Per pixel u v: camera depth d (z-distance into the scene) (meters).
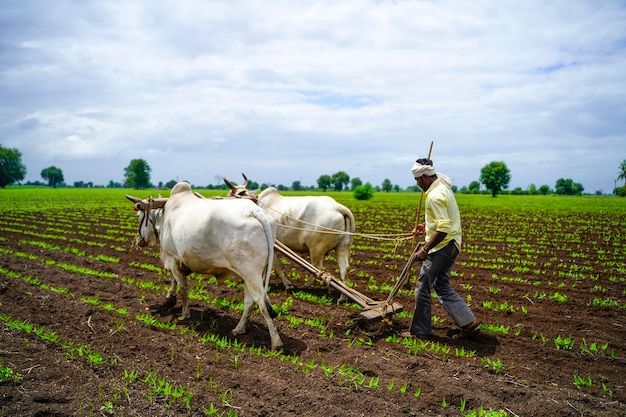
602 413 5.16
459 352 6.88
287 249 8.44
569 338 7.37
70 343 6.60
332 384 5.75
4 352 6.07
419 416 5.09
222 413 4.98
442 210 6.95
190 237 7.24
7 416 4.62
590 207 46.22
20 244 16.38
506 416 4.94
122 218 28.36
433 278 7.23
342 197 69.44
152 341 6.92
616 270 13.66
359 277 12.28
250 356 6.56
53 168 199.50
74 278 10.64
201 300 9.27
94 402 5.04
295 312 8.66
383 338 7.42
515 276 12.68
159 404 5.11
